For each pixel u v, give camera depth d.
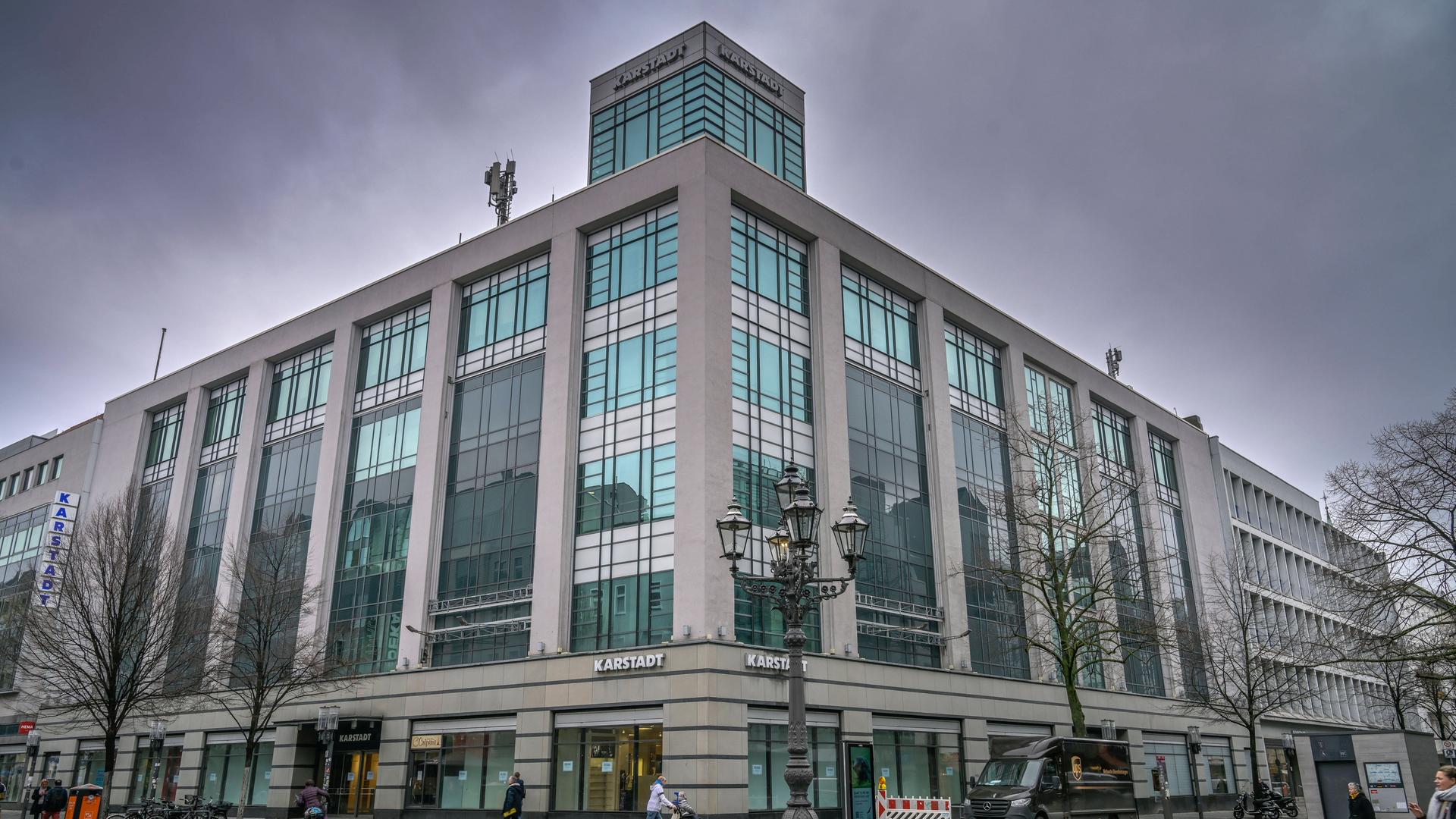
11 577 60.03
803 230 39.81
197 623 37.72
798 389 38.19
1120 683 50.22
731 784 30.27
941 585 41.19
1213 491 65.06
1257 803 42.88
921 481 42.41
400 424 43.00
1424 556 28.44
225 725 43.75
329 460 44.41
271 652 37.44
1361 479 30.05
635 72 50.22
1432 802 13.08
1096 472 51.81
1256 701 52.00
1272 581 70.62
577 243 39.34
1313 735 31.14
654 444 34.81
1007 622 44.16
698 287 35.00
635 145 48.84
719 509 32.97
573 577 35.50
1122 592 46.47
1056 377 53.44
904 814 25.88
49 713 52.19
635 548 34.12
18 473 64.31
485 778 34.88
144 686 36.81
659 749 31.28
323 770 40.53
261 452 48.84
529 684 34.50
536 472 37.41
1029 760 28.20
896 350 43.25
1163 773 36.03
